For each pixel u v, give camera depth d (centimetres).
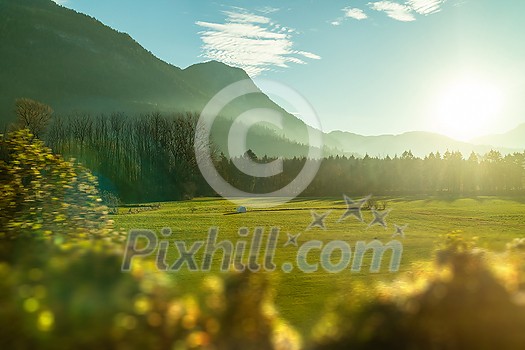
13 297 470
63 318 459
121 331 456
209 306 568
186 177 14150
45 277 507
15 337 447
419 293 545
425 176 18500
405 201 14238
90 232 1320
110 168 13688
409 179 18262
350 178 17312
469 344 513
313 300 2512
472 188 18700
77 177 1433
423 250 4688
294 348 573
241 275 611
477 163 18862
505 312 518
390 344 515
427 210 11038
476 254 757
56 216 1330
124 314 468
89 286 489
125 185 13512
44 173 1406
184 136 14525
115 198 10019
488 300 524
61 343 446
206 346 512
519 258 756
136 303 482
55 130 15025
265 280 620
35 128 11462
